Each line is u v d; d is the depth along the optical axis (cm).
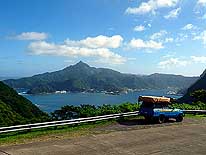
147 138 1861
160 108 2508
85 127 2116
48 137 1733
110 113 2528
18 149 1428
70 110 2398
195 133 2136
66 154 1388
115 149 1546
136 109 2762
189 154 1555
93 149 1515
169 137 1939
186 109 3444
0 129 1702
